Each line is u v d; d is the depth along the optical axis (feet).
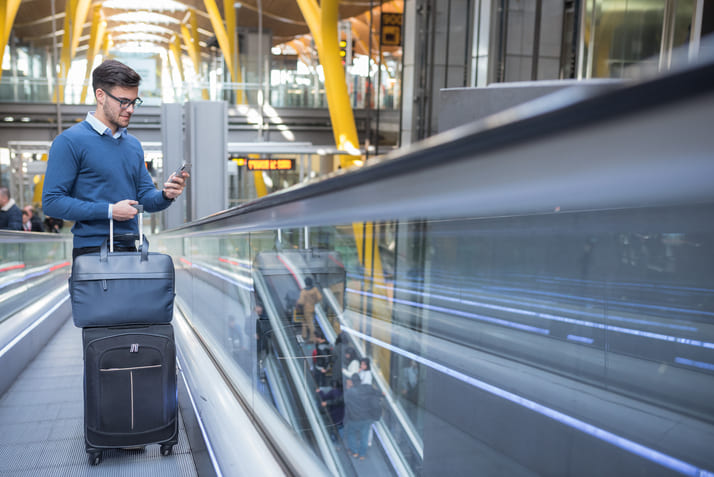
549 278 4.74
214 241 11.92
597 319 4.05
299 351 5.96
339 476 4.89
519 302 5.05
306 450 5.60
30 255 20.40
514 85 7.77
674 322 3.62
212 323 12.03
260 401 7.31
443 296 6.09
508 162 2.15
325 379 5.40
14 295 17.31
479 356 5.15
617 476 3.75
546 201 2.01
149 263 9.39
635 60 23.47
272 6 120.78
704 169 1.34
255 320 7.70
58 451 9.98
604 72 25.17
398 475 4.98
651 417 3.63
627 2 24.14
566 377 4.25
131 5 144.15
